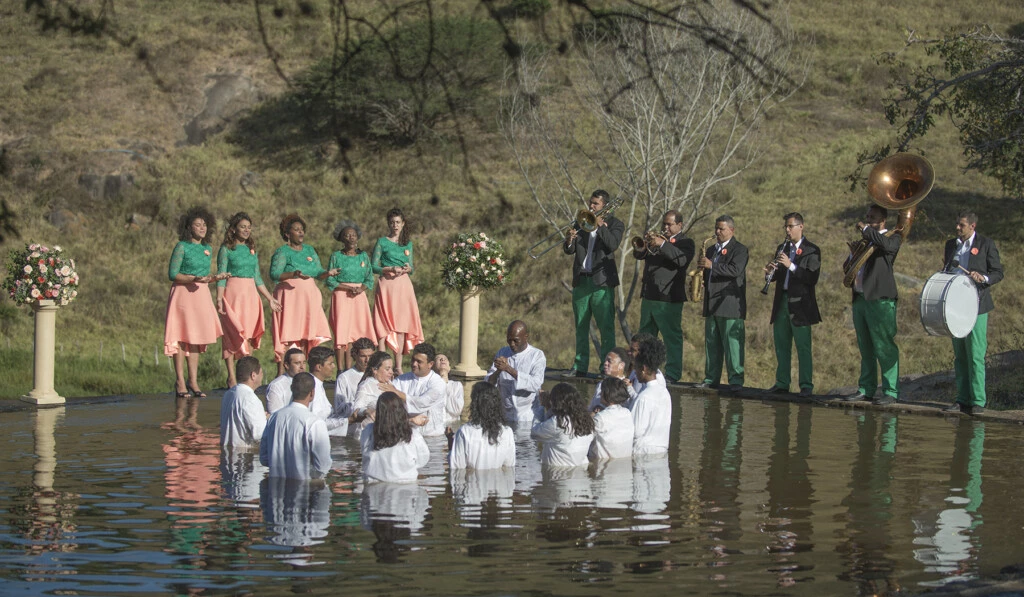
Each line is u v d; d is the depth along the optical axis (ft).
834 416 30.99
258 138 104.73
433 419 28.02
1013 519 18.07
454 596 13.61
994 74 44.73
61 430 27.76
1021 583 14.34
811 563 15.30
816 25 111.14
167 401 34.50
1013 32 75.82
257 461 23.13
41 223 91.81
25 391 46.70
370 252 85.56
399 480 20.97
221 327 36.40
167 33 113.19
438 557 15.40
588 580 14.35
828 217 86.17
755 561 15.39
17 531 16.75
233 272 36.14
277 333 36.63
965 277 30.48
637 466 22.90
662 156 60.54
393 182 92.89
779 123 102.32
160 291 83.97
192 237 35.53
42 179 97.76
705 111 62.08
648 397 24.66
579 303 40.04
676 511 18.48
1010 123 45.03
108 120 106.22
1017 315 69.92
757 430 28.17
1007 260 78.13
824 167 94.43
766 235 83.51
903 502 19.30
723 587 14.11
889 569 15.03
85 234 92.68
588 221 38.81
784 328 35.60
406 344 39.17
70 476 21.31
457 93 71.20
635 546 16.11
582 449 22.76
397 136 89.76
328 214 92.27
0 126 104.47
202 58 111.24
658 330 38.63
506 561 15.23
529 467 22.79
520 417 30.76
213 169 100.68
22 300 33.17
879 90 105.29
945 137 99.55
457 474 21.90
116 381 50.62
